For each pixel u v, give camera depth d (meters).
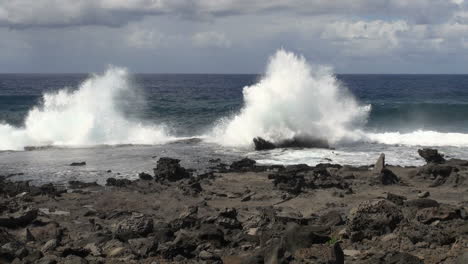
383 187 18.08
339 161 24.48
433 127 38.19
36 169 22.44
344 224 12.68
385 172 18.89
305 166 21.41
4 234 11.60
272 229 11.62
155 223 13.06
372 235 11.40
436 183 18.33
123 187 18.41
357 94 75.81
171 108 48.28
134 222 12.09
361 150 27.81
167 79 183.38
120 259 10.42
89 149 28.27
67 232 12.84
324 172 19.52
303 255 9.83
